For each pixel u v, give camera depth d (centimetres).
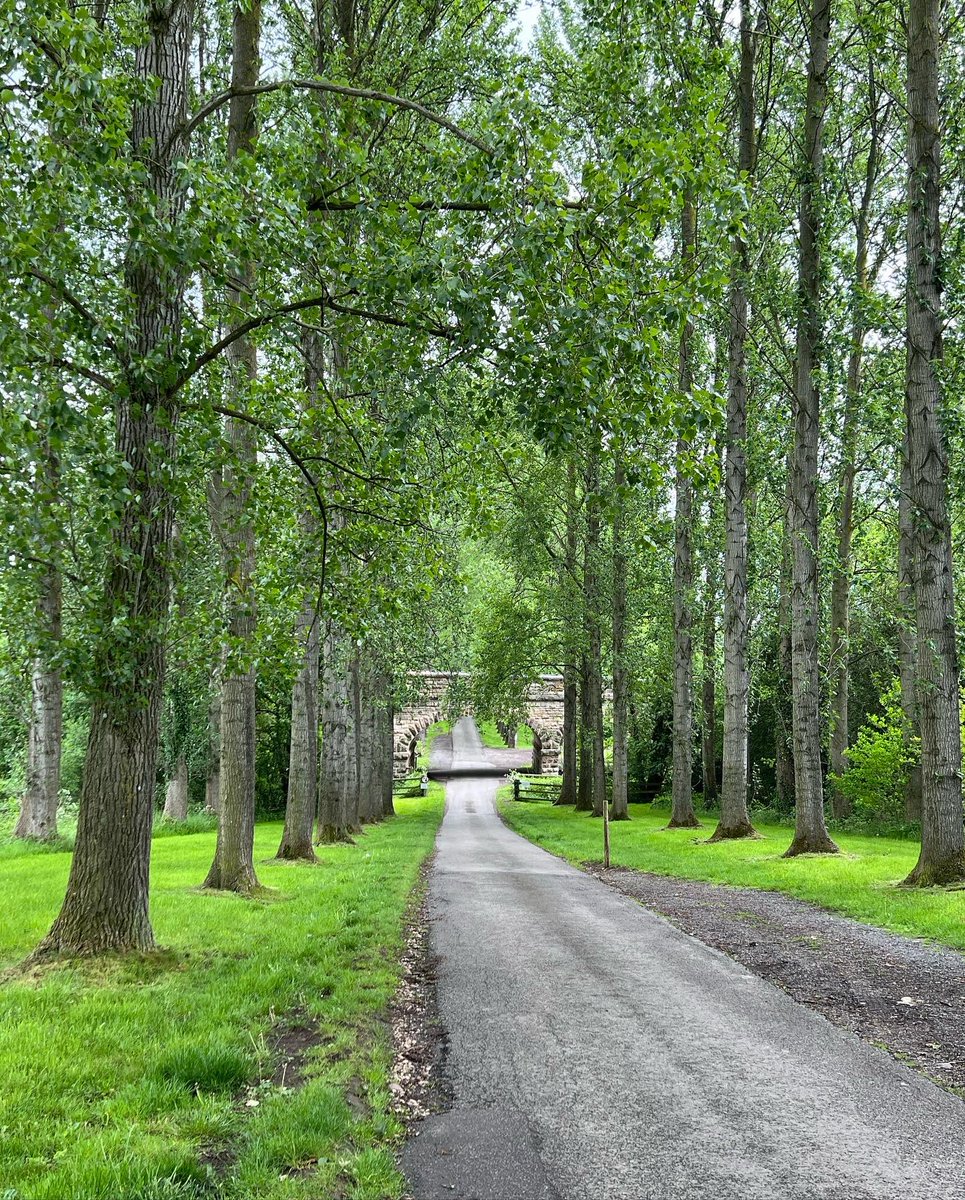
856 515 2511
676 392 618
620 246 614
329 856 1717
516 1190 357
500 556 2869
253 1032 537
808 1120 432
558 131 600
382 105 708
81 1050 480
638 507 2170
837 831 2273
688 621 2488
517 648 3081
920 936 914
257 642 843
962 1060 528
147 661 694
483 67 1405
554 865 1684
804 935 932
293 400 873
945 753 1160
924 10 1256
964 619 1222
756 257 1798
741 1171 374
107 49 526
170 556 715
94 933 686
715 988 699
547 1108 447
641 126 664
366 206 621
